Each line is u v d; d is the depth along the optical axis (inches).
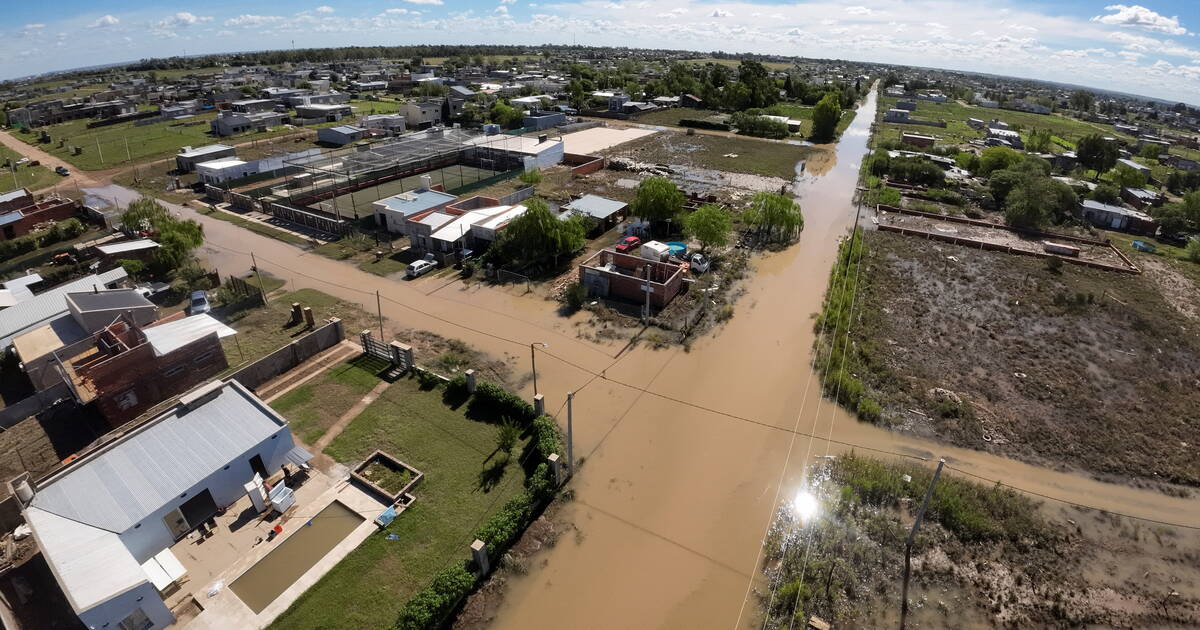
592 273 1875.0
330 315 1745.8
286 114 5108.3
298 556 968.3
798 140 4630.9
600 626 887.1
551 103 5836.6
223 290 1811.0
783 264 2198.6
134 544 925.2
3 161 3654.0
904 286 2005.4
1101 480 1161.4
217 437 1080.8
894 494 1107.9
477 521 1041.5
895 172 3432.6
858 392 1381.6
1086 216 2778.1
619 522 1066.1
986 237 2522.1
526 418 1283.2
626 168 3452.3
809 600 914.7
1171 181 3415.4
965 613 903.7
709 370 1517.0
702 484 1152.2
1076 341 1668.3
